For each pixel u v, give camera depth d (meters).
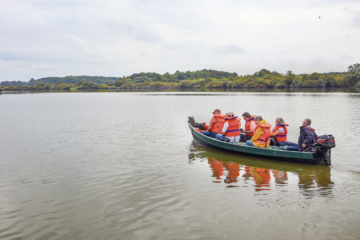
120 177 7.48
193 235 4.48
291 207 5.42
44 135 13.79
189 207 5.53
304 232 4.50
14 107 31.98
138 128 15.84
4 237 4.54
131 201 5.89
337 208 5.34
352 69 114.31
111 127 16.22
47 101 44.75
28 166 8.59
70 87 165.50
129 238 4.44
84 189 6.63
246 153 9.58
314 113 22.22
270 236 4.41
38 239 4.48
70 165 8.67
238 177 7.40
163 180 7.21
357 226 4.64
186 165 8.59
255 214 5.16
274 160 8.92
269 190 6.39
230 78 184.38
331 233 4.45
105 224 4.91
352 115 20.38
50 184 7.02
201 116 22.22
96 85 164.88
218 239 4.35
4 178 7.51
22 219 5.17
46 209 5.58
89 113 24.36
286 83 122.12
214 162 8.91
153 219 5.05
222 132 10.50
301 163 8.50
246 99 43.16
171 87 158.25
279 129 9.80
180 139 12.71
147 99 47.56
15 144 11.76
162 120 19.38
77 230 4.73
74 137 13.23
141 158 9.44
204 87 156.38
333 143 8.12
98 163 8.87
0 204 5.85
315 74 120.06
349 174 7.46
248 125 11.58
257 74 178.38
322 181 6.95
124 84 167.38
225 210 5.36
